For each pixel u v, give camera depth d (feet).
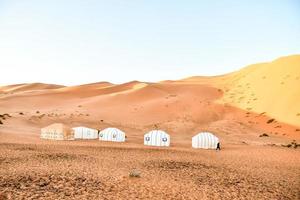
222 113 311.47
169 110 306.96
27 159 81.97
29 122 230.48
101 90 484.74
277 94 329.72
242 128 262.67
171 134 235.81
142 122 273.95
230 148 156.66
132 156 102.27
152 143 158.40
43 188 51.90
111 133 175.94
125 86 516.32
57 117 261.44
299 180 71.56
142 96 371.15
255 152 136.05
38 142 137.69
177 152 124.16
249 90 369.50
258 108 315.37
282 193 57.52
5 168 67.36
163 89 409.90
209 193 54.60
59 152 102.42
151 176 67.10
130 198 48.19
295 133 250.16
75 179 59.82
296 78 347.56
